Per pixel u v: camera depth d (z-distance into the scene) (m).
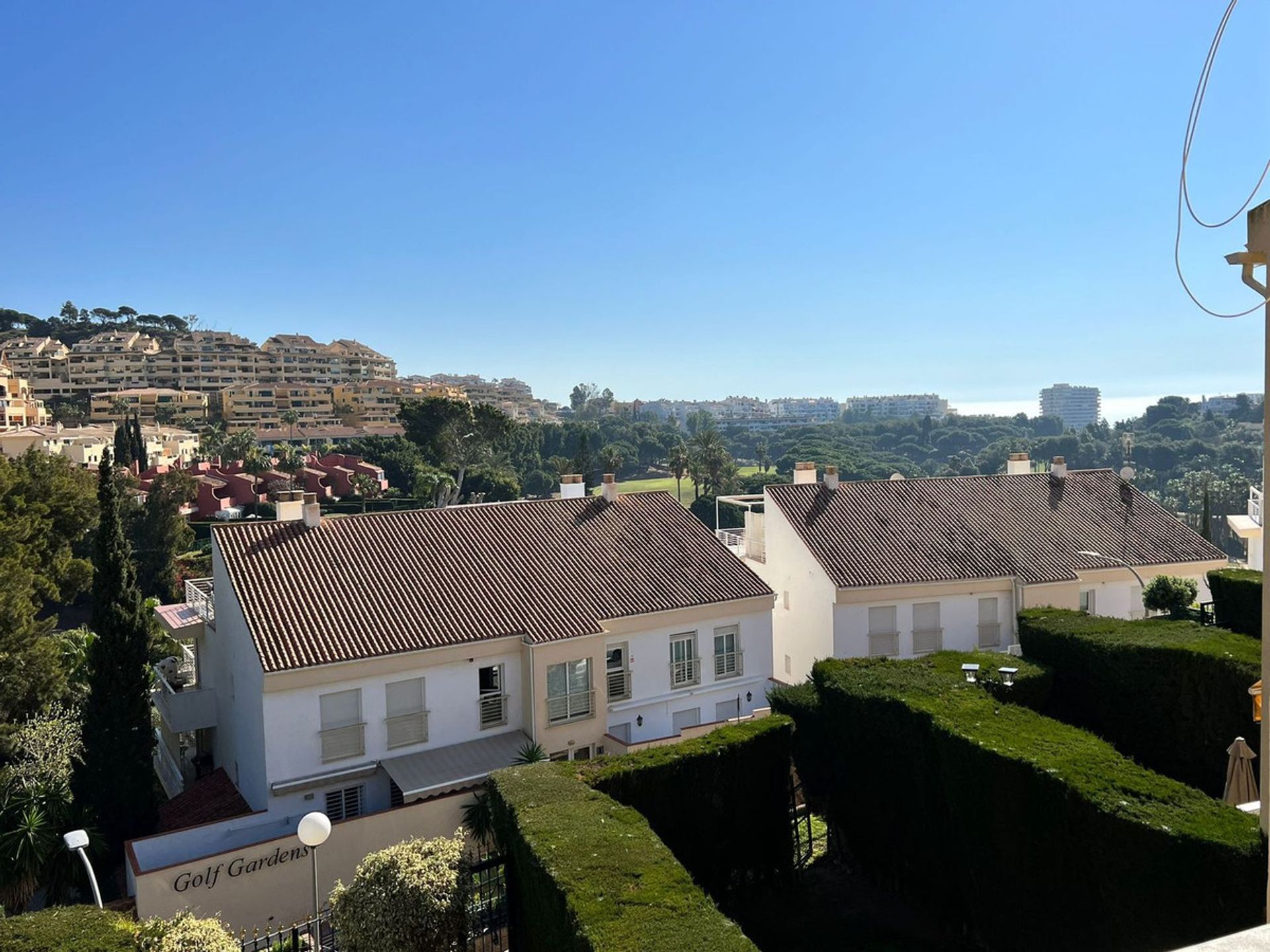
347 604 22.41
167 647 31.28
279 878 18.16
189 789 24.95
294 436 156.62
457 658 21.91
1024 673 15.69
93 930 10.17
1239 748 11.88
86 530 56.81
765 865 14.49
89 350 195.25
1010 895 11.34
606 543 28.28
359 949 10.74
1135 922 9.48
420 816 19.50
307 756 20.22
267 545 23.95
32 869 21.61
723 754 14.11
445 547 25.80
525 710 22.62
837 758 15.14
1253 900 8.49
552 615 23.62
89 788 23.53
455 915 10.90
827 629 30.17
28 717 31.39
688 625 26.23
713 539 30.33
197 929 10.49
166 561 68.25
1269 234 8.21
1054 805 10.58
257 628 20.81
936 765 12.82
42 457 56.66
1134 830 9.44
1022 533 33.94
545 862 9.95
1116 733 15.68
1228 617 19.95
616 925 8.52
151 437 126.38
